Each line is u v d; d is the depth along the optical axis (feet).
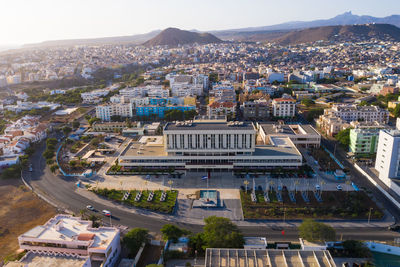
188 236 578.25
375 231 609.42
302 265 408.67
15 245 579.07
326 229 548.72
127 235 556.10
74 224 579.89
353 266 517.14
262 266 410.93
